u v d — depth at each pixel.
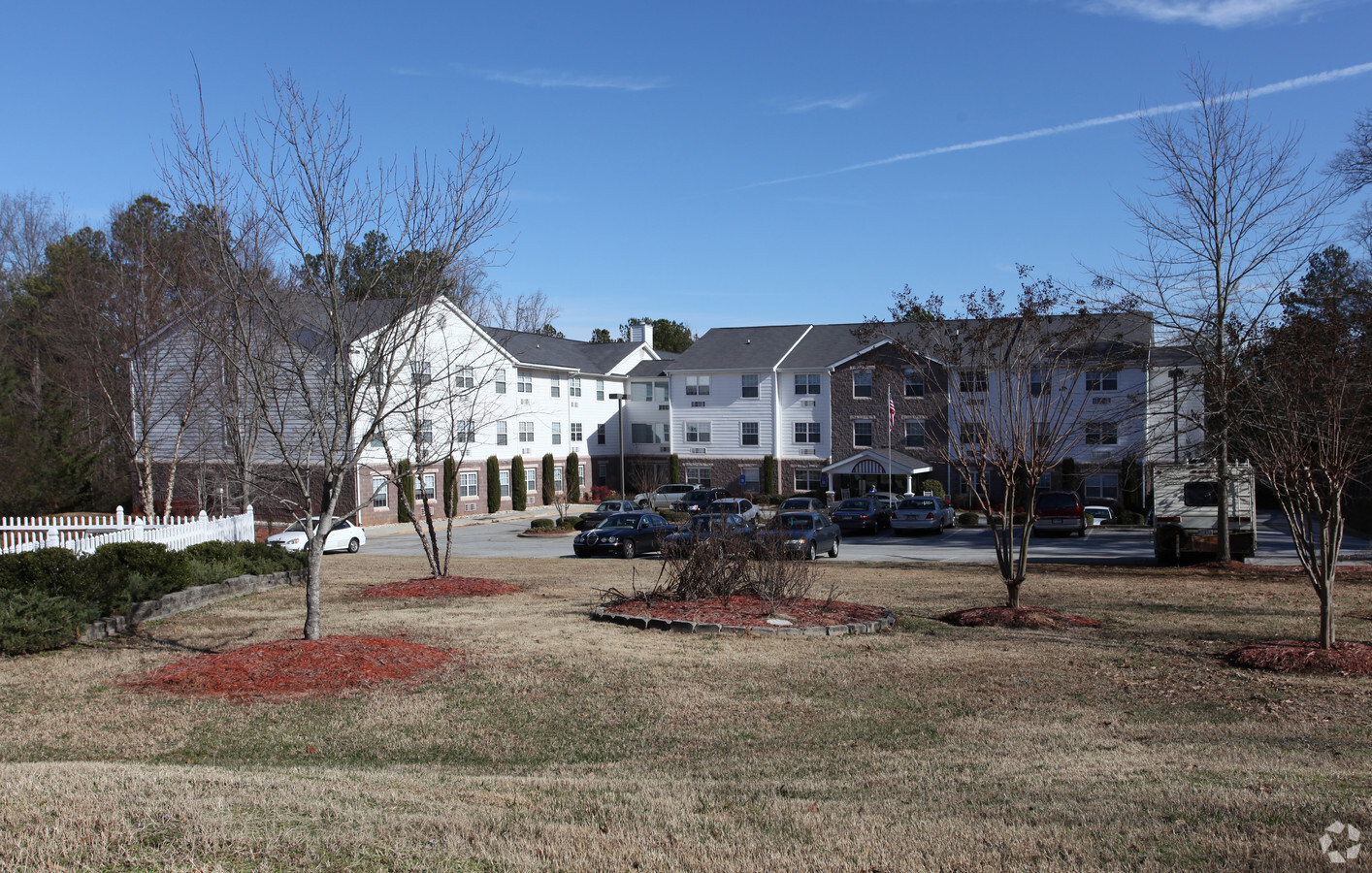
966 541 34.28
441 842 5.38
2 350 40.53
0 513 30.53
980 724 8.80
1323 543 11.27
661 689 10.20
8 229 50.50
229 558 19.12
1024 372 16.03
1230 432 17.27
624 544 29.38
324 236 11.30
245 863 4.96
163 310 27.73
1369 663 10.69
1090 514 40.09
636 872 5.05
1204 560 25.56
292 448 16.77
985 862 5.15
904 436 51.72
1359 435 14.03
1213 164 22.05
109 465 39.78
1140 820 5.77
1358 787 6.37
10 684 10.29
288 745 8.18
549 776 7.25
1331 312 17.62
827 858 5.23
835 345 55.78
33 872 4.71
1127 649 12.27
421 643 12.45
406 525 44.72
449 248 12.16
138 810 5.65
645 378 62.28
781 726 8.84
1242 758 7.41
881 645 12.58
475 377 44.12
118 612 13.99
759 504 51.31
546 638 12.95
